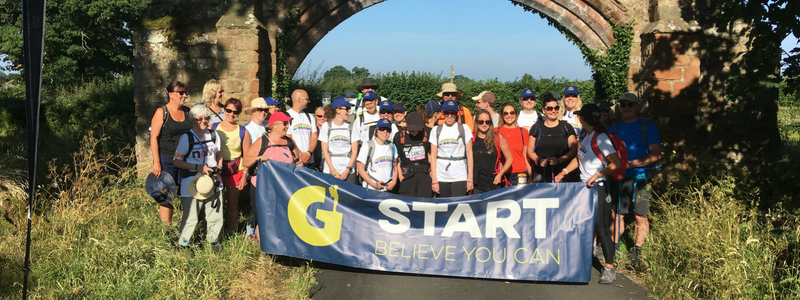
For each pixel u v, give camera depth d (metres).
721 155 9.42
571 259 4.98
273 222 5.39
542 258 5.02
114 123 16.38
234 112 5.67
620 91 9.86
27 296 4.15
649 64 8.79
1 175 6.68
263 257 5.39
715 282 4.42
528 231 5.06
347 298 4.68
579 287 5.01
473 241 5.11
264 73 9.38
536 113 6.84
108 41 26.92
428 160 6.11
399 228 5.19
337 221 5.26
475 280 5.15
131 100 17.59
